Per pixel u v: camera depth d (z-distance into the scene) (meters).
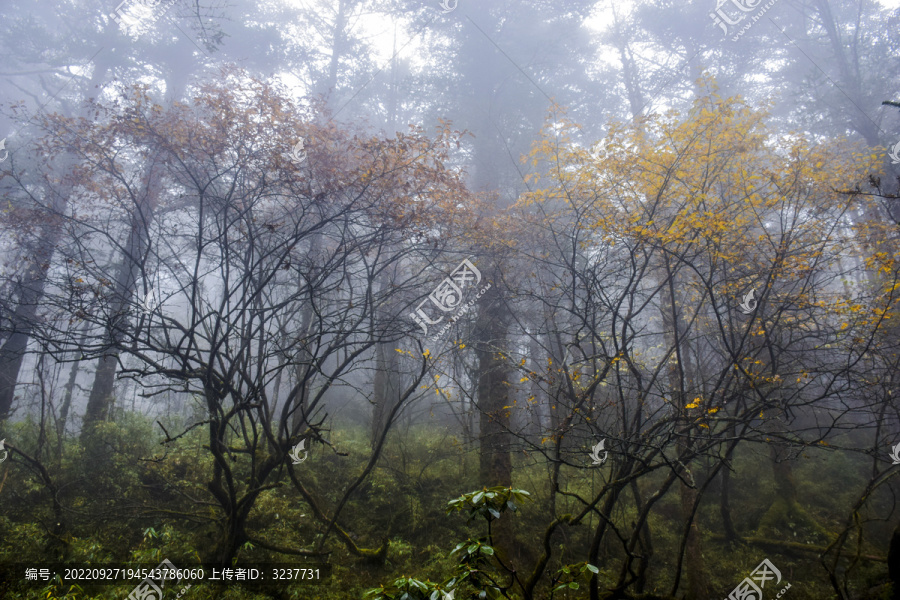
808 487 12.31
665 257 7.87
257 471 8.10
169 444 11.10
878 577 9.08
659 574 9.77
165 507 9.56
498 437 10.52
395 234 9.30
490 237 10.41
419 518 10.34
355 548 8.81
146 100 8.52
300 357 11.22
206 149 8.33
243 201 8.30
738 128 8.00
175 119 8.70
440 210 9.42
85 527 8.75
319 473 11.38
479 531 10.02
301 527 9.49
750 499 12.16
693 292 9.92
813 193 8.31
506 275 11.27
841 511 11.47
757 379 7.18
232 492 7.83
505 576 8.40
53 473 9.84
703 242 8.10
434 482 11.81
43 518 8.62
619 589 6.68
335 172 8.66
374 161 8.43
